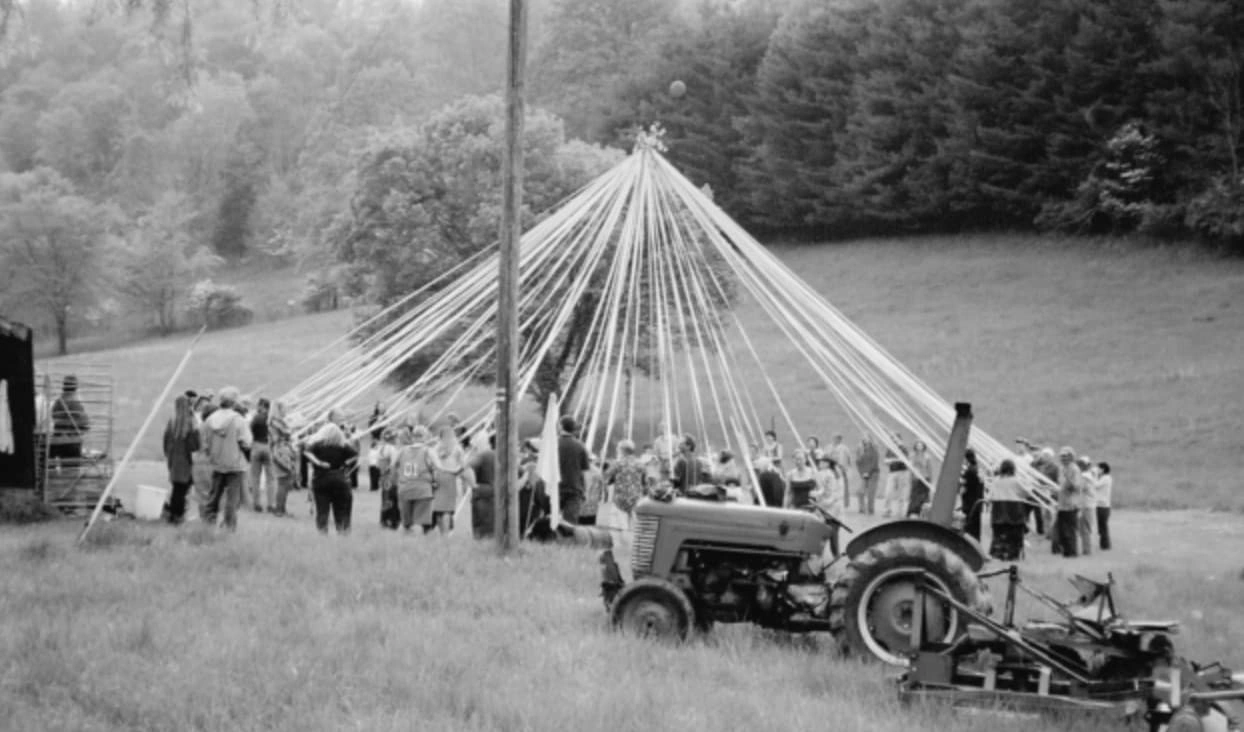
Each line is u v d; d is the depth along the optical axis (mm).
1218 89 59125
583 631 10898
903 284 57656
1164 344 44812
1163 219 56531
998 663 9438
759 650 10750
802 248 69000
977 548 10875
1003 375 43594
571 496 18109
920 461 25672
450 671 9062
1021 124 64062
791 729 8016
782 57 74312
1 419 17938
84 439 23156
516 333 15820
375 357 24219
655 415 42531
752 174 71562
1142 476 32906
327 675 8719
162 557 13633
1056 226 61219
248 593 11828
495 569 14117
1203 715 8414
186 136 111438
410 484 18078
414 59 120812
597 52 88750
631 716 8078
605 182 25328
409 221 41781
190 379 55844
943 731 8305
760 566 11406
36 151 111062
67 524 17406
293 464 21125
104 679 8328
